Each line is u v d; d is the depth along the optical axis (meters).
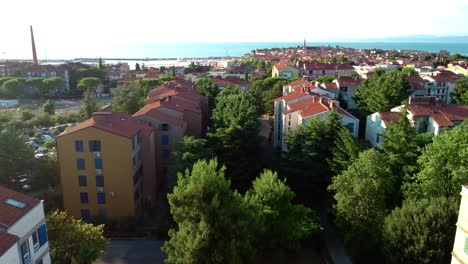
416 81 127.94
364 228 47.75
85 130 57.38
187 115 88.12
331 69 194.00
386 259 46.41
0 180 67.75
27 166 71.00
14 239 29.64
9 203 33.47
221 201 38.12
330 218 62.00
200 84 138.38
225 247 36.81
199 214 37.25
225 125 78.31
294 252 54.69
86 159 58.44
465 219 30.69
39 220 34.97
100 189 59.56
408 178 52.19
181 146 62.91
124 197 59.84
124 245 54.97
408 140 55.69
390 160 54.41
